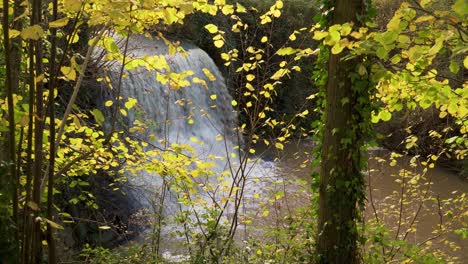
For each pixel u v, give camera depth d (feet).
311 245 14.05
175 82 10.61
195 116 38.60
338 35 7.66
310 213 14.94
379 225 14.69
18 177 5.56
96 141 12.06
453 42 7.86
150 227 23.54
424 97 11.98
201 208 22.54
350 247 13.32
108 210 23.72
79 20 6.40
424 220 25.86
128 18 6.75
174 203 23.34
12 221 5.27
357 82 12.09
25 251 5.57
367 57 11.99
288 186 26.91
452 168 38.06
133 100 11.55
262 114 15.35
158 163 13.30
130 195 23.97
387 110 13.37
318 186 14.02
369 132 12.95
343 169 12.87
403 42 7.03
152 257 14.93
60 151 12.00
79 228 21.71
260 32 45.68
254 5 44.80
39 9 5.53
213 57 46.80
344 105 12.50
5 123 5.75
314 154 14.17
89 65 17.24
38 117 5.49
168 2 7.54
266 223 20.99
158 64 10.21
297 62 47.37
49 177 5.71
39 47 5.72
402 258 15.51
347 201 13.01
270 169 33.24
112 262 14.65
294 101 49.29
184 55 10.53
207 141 38.47
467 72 21.20
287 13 46.68
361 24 11.96
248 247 14.80
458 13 5.90
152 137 13.08
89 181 22.70
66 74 6.07
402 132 37.78
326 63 13.23
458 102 11.53
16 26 6.29
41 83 5.68
